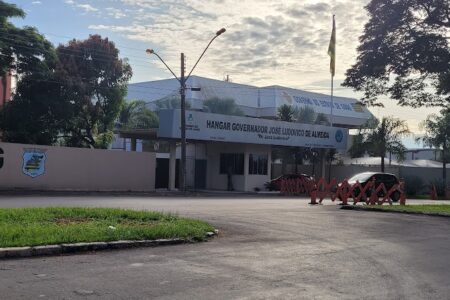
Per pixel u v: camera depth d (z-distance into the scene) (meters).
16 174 28.27
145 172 33.25
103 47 39.31
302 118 61.66
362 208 21.97
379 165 47.88
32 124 35.50
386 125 46.34
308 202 26.27
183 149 32.69
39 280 7.25
